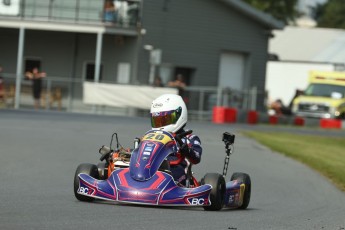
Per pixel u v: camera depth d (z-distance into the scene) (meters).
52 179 51.72
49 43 153.38
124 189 35.12
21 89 140.12
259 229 31.72
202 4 161.38
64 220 30.98
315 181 60.44
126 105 136.75
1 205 35.69
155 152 35.97
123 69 150.25
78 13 144.38
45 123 99.50
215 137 94.94
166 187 35.06
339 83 163.50
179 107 38.38
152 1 152.88
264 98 171.25
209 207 36.34
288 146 89.12
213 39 164.00
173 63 157.38
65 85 147.38
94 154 69.69
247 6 166.75
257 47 172.00
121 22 144.25
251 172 64.25
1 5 142.62
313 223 35.50
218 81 165.75
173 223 31.47
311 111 160.50
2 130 86.69
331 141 103.06
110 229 29.08
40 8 145.50
